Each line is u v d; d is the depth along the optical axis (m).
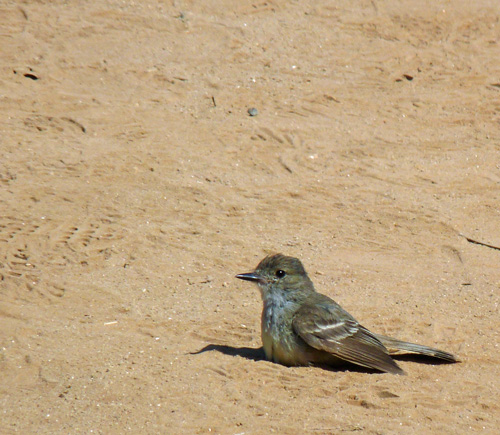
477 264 14.39
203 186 16.77
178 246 14.61
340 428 9.29
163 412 9.64
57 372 10.66
